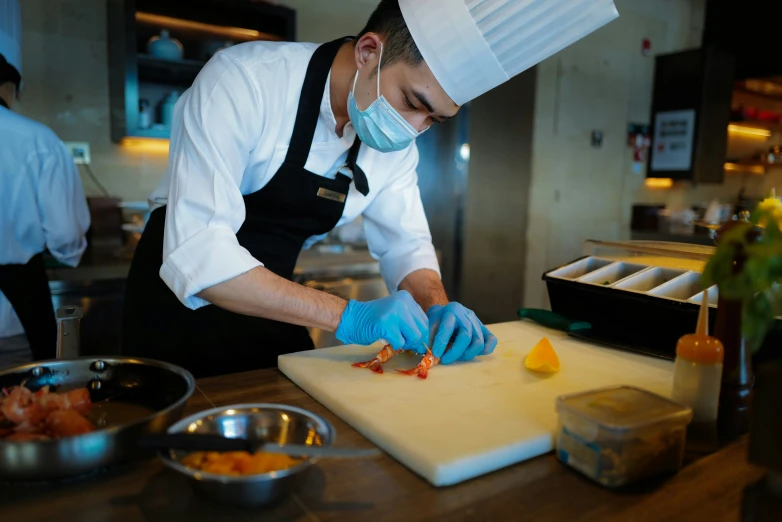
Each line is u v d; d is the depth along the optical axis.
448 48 0.99
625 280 1.28
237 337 1.36
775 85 4.67
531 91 3.85
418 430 0.80
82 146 2.74
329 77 1.19
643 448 0.70
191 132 1.07
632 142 4.52
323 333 2.70
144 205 2.87
